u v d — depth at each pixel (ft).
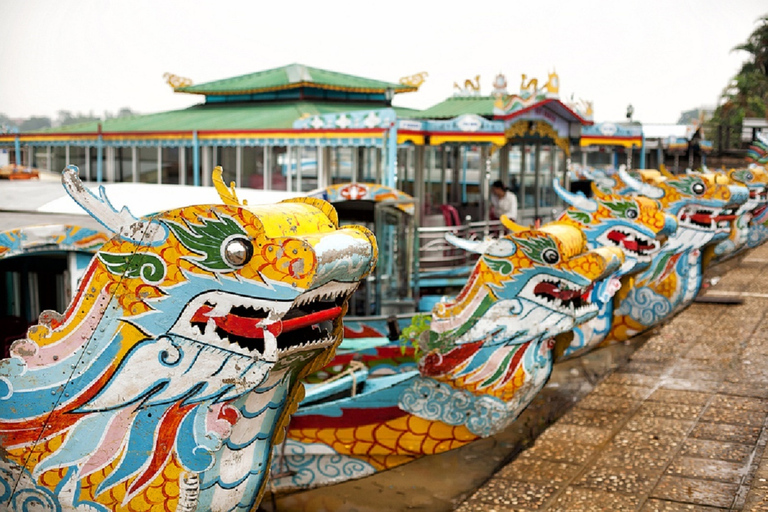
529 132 54.70
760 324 42.73
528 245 23.71
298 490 25.81
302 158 46.14
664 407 29.96
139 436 12.62
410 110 59.16
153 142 54.39
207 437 12.71
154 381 12.52
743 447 25.73
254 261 12.35
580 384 37.24
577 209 33.99
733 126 116.06
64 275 24.61
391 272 39.24
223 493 13.46
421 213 47.80
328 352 14.60
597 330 35.47
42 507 12.86
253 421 13.67
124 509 12.75
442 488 27.12
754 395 31.17
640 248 33.22
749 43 128.47
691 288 41.06
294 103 55.72
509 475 23.84
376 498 26.35
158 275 12.33
